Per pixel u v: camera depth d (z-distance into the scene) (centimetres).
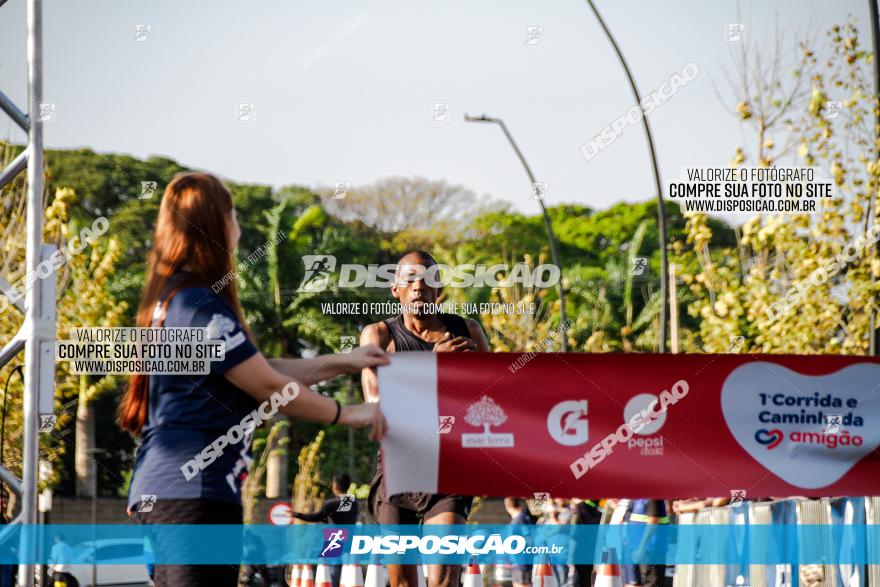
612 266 3123
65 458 2261
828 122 1159
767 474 472
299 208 3033
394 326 535
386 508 522
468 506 521
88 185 2828
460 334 535
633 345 2848
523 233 3341
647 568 729
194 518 308
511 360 465
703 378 475
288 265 2839
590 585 857
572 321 2847
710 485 469
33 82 519
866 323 1095
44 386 511
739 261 1284
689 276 1296
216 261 329
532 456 459
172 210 329
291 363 405
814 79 1177
